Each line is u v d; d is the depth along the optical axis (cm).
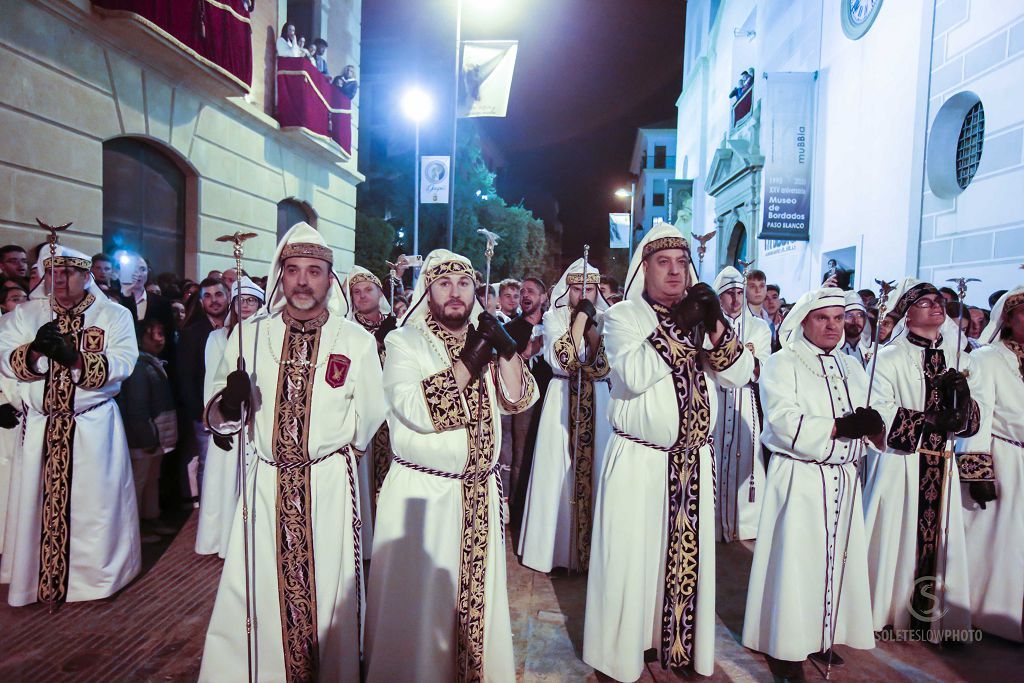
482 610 285
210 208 1040
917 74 969
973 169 861
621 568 313
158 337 548
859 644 347
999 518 382
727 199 1878
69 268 387
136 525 427
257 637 281
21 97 673
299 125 1238
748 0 1934
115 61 814
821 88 1311
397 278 728
